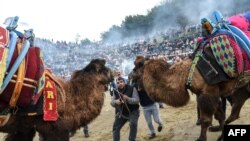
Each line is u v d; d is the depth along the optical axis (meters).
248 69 7.01
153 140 8.98
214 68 6.93
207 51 7.09
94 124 12.25
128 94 8.16
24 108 5.09
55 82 5.41
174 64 7.42
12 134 5.72
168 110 12.43
